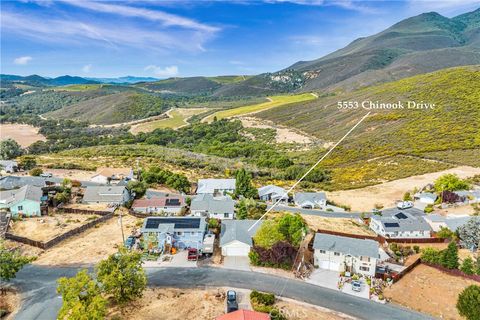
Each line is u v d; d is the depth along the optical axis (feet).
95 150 517.55
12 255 151.43
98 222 219.41
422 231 225.35
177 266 168.66
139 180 329.31
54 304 138.72
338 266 171.63
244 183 308.19
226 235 187.52
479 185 311.27
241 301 142.20
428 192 303.89
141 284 135.13
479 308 128.67
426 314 141.28
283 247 171.42
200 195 275.59
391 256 191.93
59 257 174.70
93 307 115.14
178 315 131.95
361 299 148.87
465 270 170.81
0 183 276.21
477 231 206.08
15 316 131.64
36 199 228.22
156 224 190.60
